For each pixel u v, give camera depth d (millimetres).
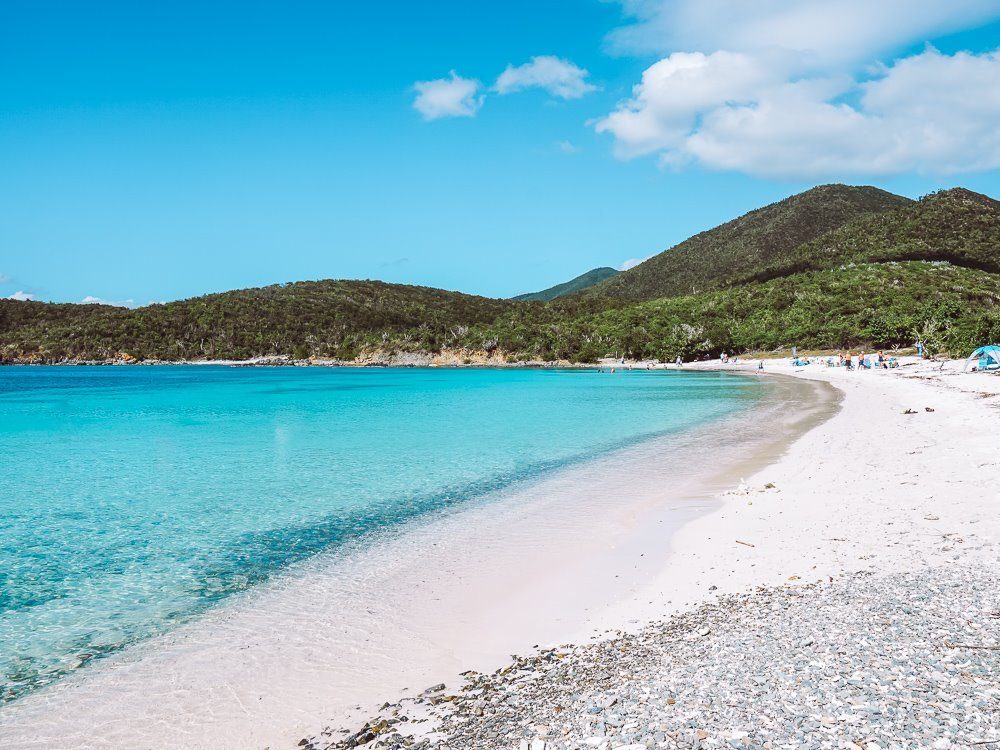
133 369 169625
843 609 7133
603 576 9805
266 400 55250
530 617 8445
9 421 38375
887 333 100438
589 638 7605
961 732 4312
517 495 15820
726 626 7203
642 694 5562
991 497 11711
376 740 5656
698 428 28141
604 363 140250
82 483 18906
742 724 4723
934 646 5770
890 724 4492
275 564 11188
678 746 4543
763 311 144750
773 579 8867
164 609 9297
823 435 23188
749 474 16922
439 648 7691
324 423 34844
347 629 8352
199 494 17094
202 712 6477
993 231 199000
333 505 15469
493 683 6609
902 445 18938
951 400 30781
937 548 9266
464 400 50938
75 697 6867
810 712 4777
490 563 10766
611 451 22266
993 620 6301
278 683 7000
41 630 8648
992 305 128750
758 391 51594
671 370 113688
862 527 10844
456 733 5543
